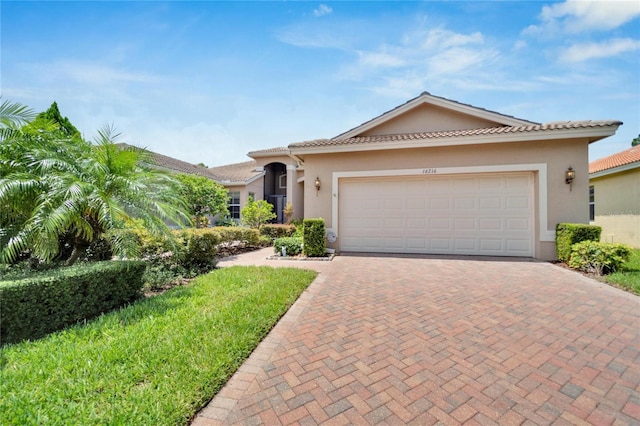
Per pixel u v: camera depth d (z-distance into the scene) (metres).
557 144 9.10
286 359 3.37
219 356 3.20
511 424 2.38
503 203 9.77
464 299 5.48
